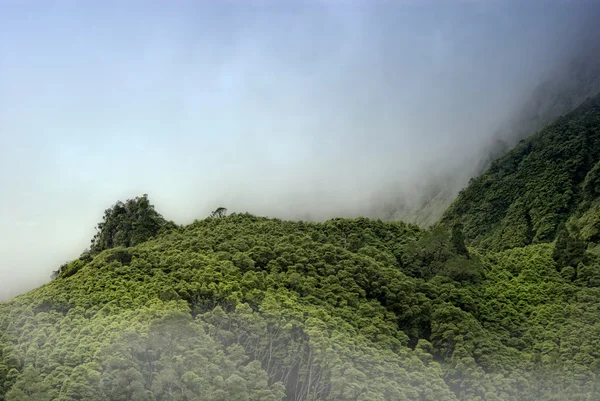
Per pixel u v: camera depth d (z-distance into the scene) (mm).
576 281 116062
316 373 75062
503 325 103188
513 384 83688
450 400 75438
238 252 104312
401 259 123188
